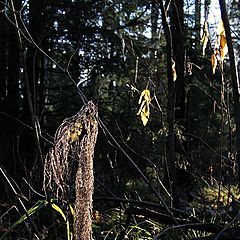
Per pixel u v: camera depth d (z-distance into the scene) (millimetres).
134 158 5984
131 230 4289
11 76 12148
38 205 3385
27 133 9664
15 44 12039
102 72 11641
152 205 4113
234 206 3871
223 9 3125
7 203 4895
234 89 3076
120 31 13016
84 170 2564
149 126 7508
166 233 4172
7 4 3418
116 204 5270
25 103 11266
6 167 8086
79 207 2570
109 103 10828
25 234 4066
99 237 4043
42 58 11633
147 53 9734
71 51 12055
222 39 3281
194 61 12070
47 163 2711
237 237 3574
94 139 2590
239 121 3057
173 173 4430
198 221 4047
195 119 16219
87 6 11789
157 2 4215
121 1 11453
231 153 3738
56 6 11539
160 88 4410
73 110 12680
